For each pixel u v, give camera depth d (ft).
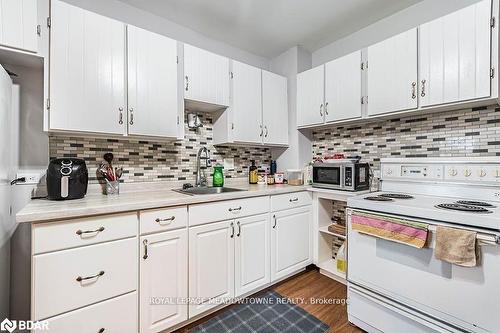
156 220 4.67
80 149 5.57
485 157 4.92
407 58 5.62
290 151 8.70
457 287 3.75
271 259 6.61
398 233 4.33
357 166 6.68
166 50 5.80
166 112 5.78
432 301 4.02
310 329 5.10
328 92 7.38
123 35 5.19
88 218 3.95
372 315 4.86
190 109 7.36
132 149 6.31
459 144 5.60
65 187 4.54
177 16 6.77
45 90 4.37
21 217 3.35
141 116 5.41
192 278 5.14
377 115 6.23
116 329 4.21
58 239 3.69
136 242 4.44
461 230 3.66
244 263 6.04
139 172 6.41
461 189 5.24
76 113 4.64
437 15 5.97
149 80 5.53
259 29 7.47
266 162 9.34
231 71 7.22
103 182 5.81
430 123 6.07
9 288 4.65
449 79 5.00
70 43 4.58
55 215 3.60
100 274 4.05
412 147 6.39
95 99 4.84
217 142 7.62
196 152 7.48
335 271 7.18
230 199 5.78
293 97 8.60
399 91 5.77
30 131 4.94
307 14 6.72
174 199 4.83
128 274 4.34
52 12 4.41
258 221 6.34
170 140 6.40
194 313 5.16
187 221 5.08
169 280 4.83
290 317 5.49
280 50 8.85
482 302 3.52
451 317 3.81
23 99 4.87
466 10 4.78
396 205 4.57
